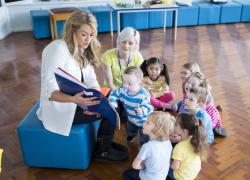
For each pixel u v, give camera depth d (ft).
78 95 5.98
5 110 10.17
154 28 21.29
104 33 20.15
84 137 6.88
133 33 8.52
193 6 21.40
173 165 6.14
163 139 5.87
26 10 20.22
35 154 7.13
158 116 5.82
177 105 9.56
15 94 11.37
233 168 7.27
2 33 19.10
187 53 15.89
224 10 21.89
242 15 22.39
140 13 20.45
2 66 14.25
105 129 7.23
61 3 20.56
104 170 7.29
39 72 13.52
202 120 7.01
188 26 21.80
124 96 7.68
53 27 18.70
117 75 9.14
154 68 9.43
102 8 20.11
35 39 18.80
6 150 8.07
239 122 9.27
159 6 17.72
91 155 7.52
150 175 5.88
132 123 8.01
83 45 6.41
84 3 20.99
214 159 7.58
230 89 11.58
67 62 6.43
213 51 16.25
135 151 7.98
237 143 8.23
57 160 7.15
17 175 7.15
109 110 6.36
